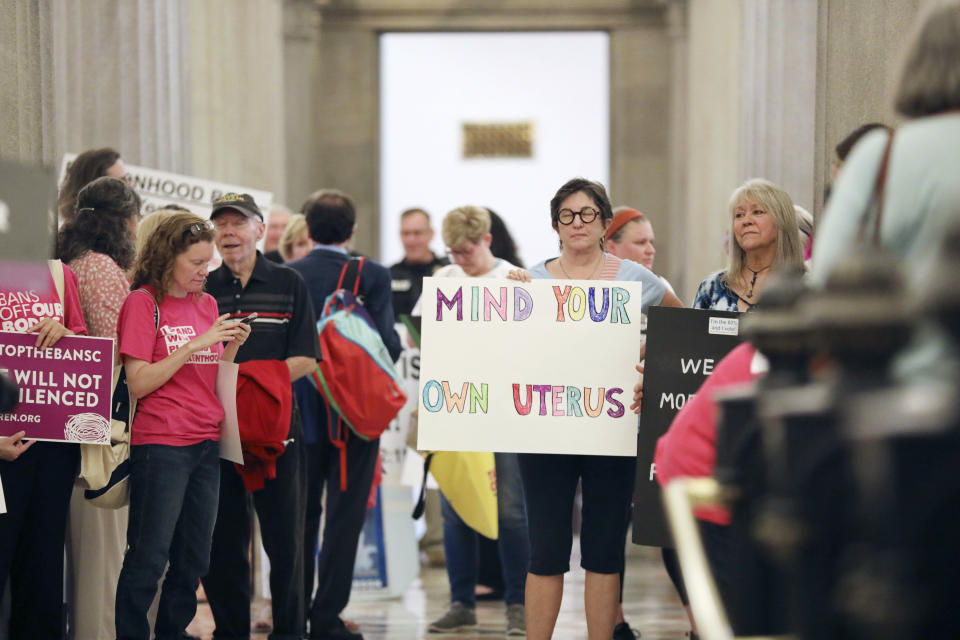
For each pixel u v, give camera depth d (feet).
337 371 43.52
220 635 41.16
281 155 115.03
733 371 21.24
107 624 39.19
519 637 46.39
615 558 34.24
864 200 17.52
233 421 35.55
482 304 34.68
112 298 35.27
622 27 135.13
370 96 135.95
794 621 13.05
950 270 12.45
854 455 12.38
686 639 47.11
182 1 73.92
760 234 35.37
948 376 12.22
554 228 36.68
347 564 44.50
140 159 65.77
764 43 71.97
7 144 38.70
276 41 111.86
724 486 15.52
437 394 34.55
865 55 40.14
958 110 17.12
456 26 135.95
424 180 139.64
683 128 127.95
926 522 11.89
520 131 139.23
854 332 12.76
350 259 45.91
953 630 12.07
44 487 32.58
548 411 34.30
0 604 34.73
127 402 34.73
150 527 33.78
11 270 28.04
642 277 36.45
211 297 36.91
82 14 64.03
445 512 50.72
